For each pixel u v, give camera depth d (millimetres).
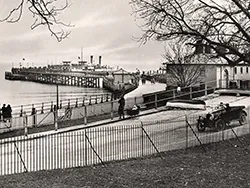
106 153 22453
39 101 101812
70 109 42125
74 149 23594
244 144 23859
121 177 16344
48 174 17188
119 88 110188
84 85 176625
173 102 42812
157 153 22094
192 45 25688
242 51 24562
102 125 35438
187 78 63281
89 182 15586
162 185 14828
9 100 104688
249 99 46750
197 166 18188
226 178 15562
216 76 62094
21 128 36000
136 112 39156
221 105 34031
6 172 18703
